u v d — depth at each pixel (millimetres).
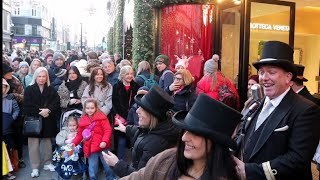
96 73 5656
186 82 4988
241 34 6254
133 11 9188
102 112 5129
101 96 5641
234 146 1535
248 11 6148
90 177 5023
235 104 5199
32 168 5594
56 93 5727
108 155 2949
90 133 4941
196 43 7660
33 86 5605
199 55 7625
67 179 5062
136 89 5727
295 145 2174
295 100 2316
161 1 8141
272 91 2354
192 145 1574
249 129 2520
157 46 8438
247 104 3043
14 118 5562
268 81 2352
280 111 2318
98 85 5684
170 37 8023
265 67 2363
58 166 5102
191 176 1638
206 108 1545
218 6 7352
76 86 6012
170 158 1757
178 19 7883
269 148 2275
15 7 35406
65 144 5215
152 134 2705
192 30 7699
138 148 2736
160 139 2654
